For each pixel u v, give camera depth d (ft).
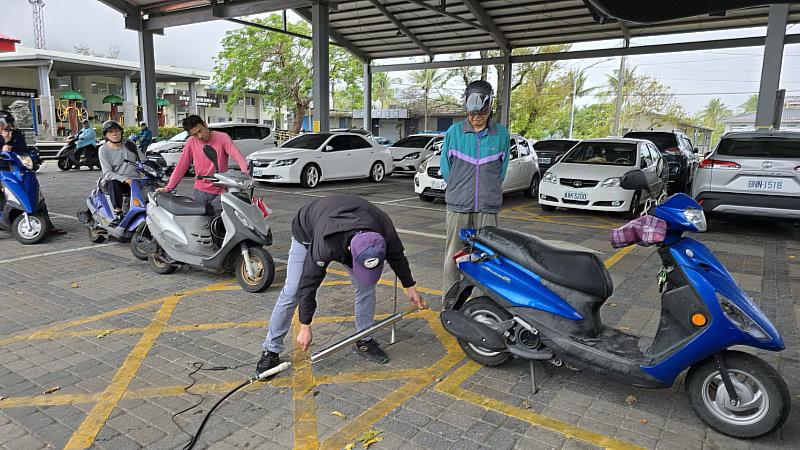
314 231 10.17
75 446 9.19
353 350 13.08
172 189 19.29
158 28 64.54
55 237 25.30
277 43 108.27
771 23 42.50
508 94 72.33
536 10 59.57
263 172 45.16
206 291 17.62
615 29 64.44
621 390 11.30
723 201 26.48
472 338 11.39
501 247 11.45
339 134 50.06
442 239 26.48
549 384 11.51
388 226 10.62
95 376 11.73
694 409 9.96
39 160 25.14
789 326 14.96
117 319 15.08
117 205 22.38
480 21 62.18
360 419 10.11
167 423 9.93
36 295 17.06
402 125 168.66
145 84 66.54
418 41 73.41
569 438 9.56
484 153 14.37
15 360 12.49
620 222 31.68
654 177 10.76
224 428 9.77
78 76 109.09
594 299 10.78
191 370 12.05
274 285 18.33
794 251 24.16
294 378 11.71
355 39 75.31
